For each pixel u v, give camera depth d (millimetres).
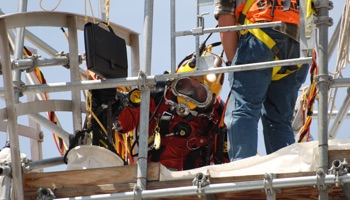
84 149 24016
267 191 21000
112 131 26312
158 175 22016
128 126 26109
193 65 26484
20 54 27688
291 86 25953
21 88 25000
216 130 26422
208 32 23578
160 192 21500
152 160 26625
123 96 26203
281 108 26172
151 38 23656
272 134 26359
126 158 26719
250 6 25094
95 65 24172
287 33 24938
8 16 23766
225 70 22922
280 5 25000
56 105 26484
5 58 23109
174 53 23469
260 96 24688
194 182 21422
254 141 24312
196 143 26578
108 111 25359
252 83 24641
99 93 25281
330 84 21750
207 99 26406
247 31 25000
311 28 22562
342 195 21484
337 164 20906
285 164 21594
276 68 25281
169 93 26562
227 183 21234
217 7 25359
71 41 26766
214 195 21703
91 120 25312
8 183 22516
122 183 22125
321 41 21906
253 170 21703
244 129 24328
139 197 21578
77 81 24266
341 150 21141
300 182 20828
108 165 24000
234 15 25281
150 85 23062
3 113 22875
